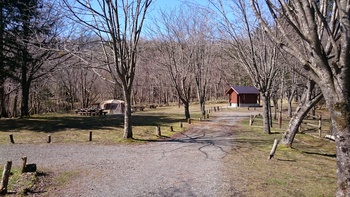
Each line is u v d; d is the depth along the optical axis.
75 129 17.50
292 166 8.94
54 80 39.47
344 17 4.55
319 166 9.01
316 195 6.21
